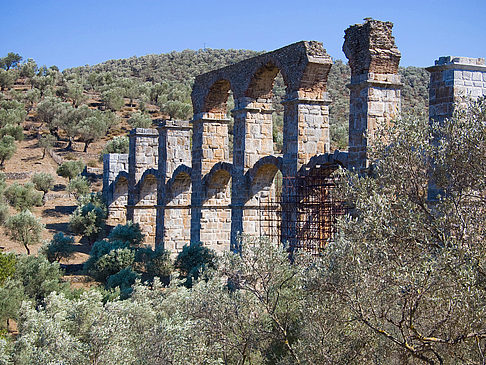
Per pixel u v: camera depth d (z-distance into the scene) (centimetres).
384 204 1595
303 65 3158
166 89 12862
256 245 2139
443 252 1412
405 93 10056
